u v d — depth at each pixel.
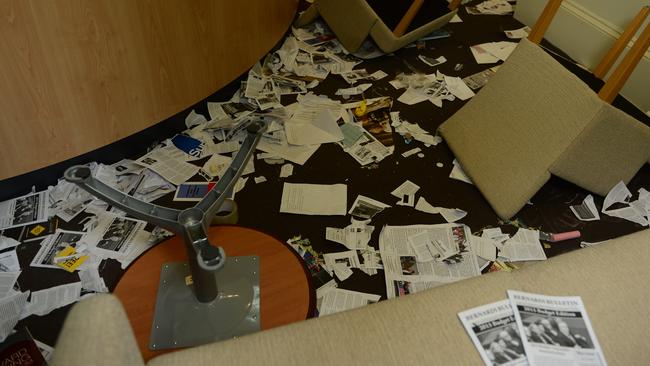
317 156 1.98
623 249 1.02
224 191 1.08
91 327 0.67
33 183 1.71
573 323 0.89
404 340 0.85
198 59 1.96
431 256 1.61
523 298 0.92
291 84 2.34
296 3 2.85
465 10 3.11
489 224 1.76
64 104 1.60
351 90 2.35
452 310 0.90
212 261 0.93
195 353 0.82
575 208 1.84
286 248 1.33
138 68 1.74
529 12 2.94
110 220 1.65
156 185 1.79
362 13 2.45
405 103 2.31
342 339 0.84
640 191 1.93
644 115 2.28
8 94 1.48
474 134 1.96
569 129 1.67
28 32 1.41
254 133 1.15
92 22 1.52
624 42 1.79
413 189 1.87
